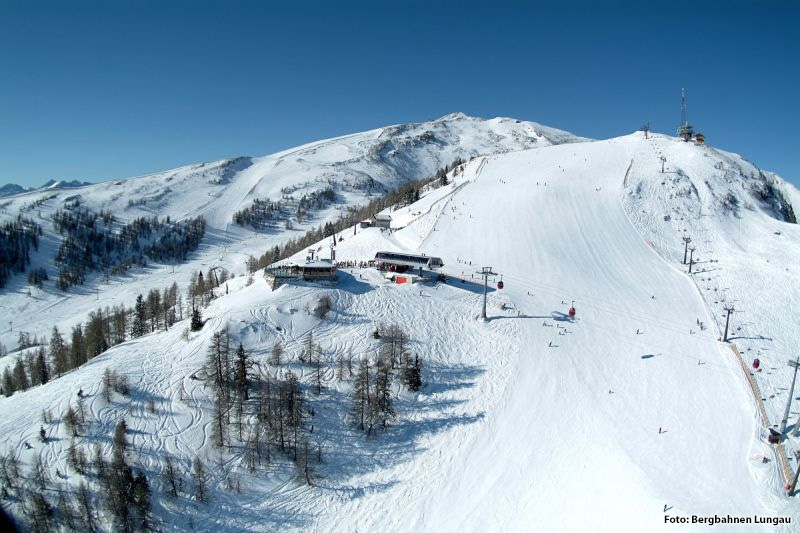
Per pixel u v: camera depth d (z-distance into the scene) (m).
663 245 116.81
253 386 64.56
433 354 74.88
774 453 53.16
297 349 72.94
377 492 53.38
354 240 131.75
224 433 58.66
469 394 67.12
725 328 81.62
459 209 138.00
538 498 49.88
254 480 54.53
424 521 49.34
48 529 46.69
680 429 58.06
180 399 62.97
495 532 46.84
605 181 145.12
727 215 129.50
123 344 82.81
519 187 149.00
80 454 54.06
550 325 82.50
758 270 102.81
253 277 121.69
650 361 73.00
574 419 61.12
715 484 48.53
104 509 48.44
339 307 82.69
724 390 65.81
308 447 57.78
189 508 50.59
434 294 90.38
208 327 76.38
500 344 77.38
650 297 93.75
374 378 67.88
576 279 100.00
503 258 108.81
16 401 67.00
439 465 56.19
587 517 46.06
